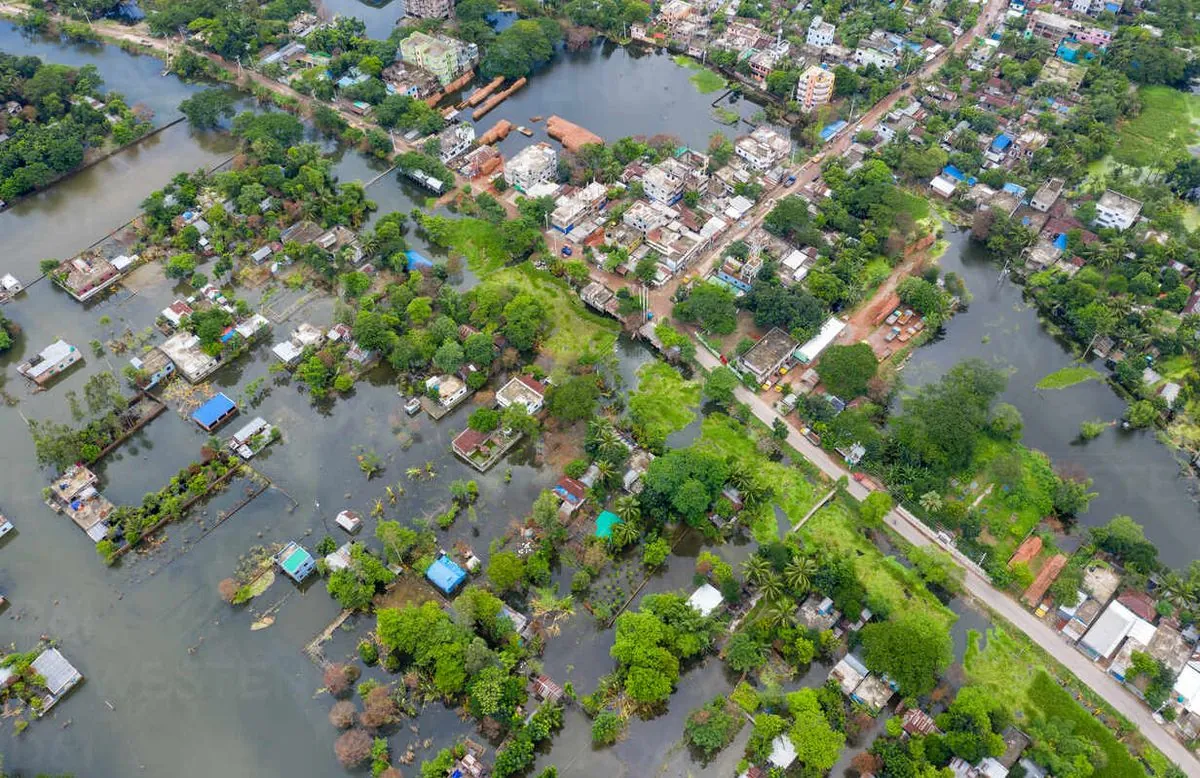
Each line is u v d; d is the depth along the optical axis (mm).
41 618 176750
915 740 149000
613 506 193625
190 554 187375
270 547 187750
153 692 165000
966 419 199250
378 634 165375
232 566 184875
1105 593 175500
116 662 169625
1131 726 155000
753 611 173875
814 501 194375
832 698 155375
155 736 158750
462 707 160750
